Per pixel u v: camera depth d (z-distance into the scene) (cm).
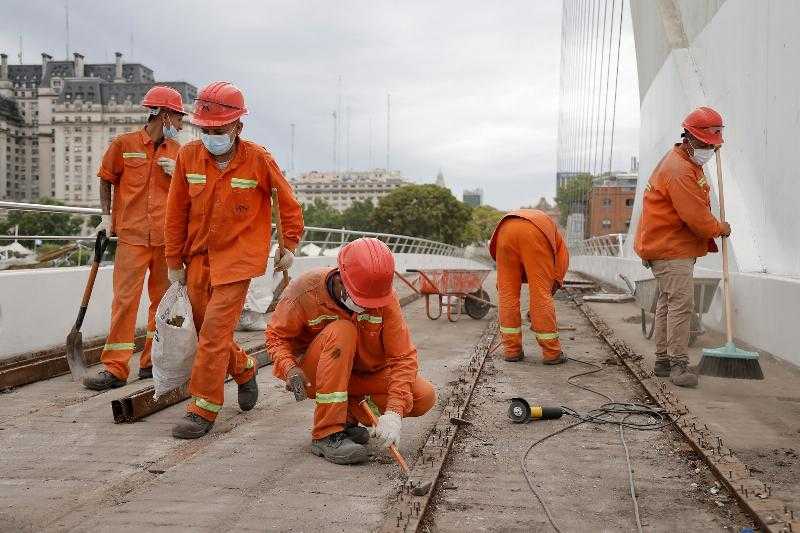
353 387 410
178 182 444
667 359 621
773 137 787
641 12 1617
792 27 739
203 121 414
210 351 431
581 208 3234
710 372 555
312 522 299
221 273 434
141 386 574
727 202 869
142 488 339
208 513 308
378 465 378
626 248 1805
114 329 562
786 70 755
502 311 713
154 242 569
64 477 355
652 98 1484
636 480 360
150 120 570
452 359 724
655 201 596
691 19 1212
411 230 8856
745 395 546
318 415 388
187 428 425
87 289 574
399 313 386
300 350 421
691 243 591
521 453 406
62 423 458
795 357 614
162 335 450
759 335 706
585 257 2872
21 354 652
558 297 1488
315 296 392
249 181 439
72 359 571
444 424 459
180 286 462
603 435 444
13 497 326
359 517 305
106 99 17350
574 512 318
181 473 361
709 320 892
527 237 681
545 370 665
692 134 580
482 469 378
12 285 645
